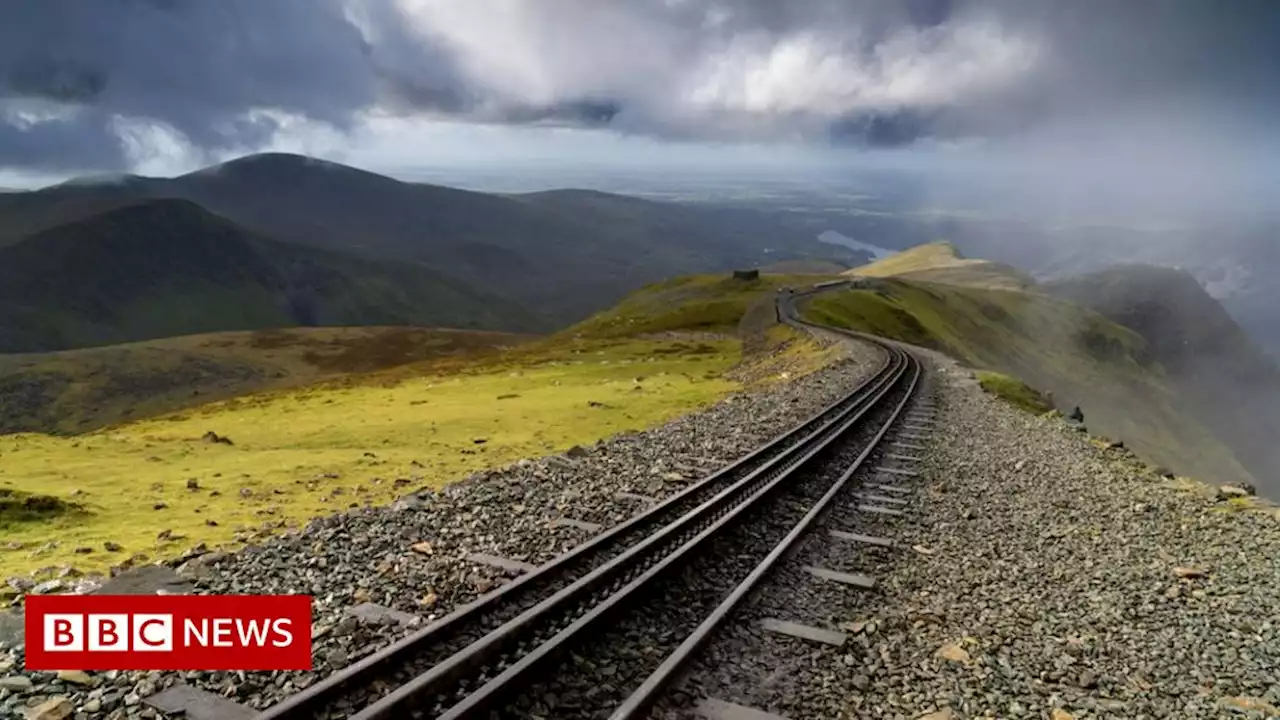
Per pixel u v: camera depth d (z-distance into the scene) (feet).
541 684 27.50
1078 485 67.51
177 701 25.23
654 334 355.56
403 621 31.96
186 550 44.83
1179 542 52.11
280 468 76.28
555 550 42.24
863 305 425.69
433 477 70.74
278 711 23.48
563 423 110.63
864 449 75.97
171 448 93.50
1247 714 29.58
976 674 31.65
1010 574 44.39
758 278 588.50
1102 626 37.55
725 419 92.63
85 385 629.92
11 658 27.58
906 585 41.96
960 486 65.10
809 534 48.55
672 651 31.63
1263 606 40.98
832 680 30.58
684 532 45.96
